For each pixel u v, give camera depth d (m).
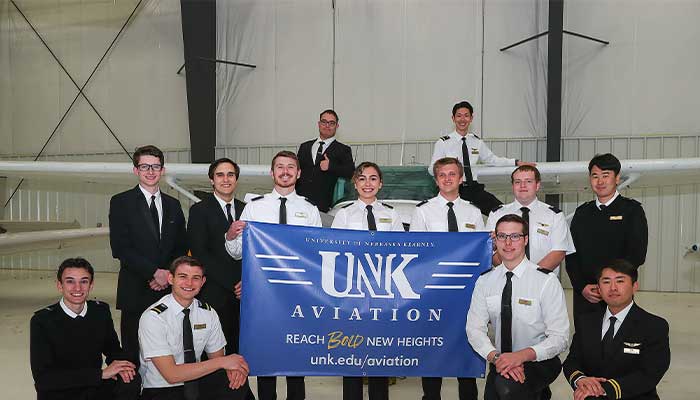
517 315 3.22
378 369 3.40
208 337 3.34
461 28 10.95
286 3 11.94
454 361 3.44
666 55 10.07
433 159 5.91
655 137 10.16
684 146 10.02
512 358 3.06
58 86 14.62
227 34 12.38
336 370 3.38
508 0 10.66
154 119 13.53
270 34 12.09
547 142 10.11
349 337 3.38
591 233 4.14
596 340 3.14
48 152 14.89
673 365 5.59
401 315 3.41
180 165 7.39
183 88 13.16
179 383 3.25
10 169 7.96
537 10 10.55
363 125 11.58
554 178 7.18
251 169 7.33
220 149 12.60
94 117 14.25
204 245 3.82
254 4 12.13
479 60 10.87
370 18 11.43
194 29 12.01
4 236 8.38
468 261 3.45
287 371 3.35
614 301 3.04
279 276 3.35
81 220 14.73
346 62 11.62
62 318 3.26
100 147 14.23
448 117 11.06
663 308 8.80
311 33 11.82
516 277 3.25
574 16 10.55
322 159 5.84
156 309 3.23
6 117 15.34
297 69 11.95
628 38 10.25
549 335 3.16
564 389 4.82
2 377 5.15
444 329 3.44
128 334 3.85
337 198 5.84
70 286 3.23
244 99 12.35
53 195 14.97
